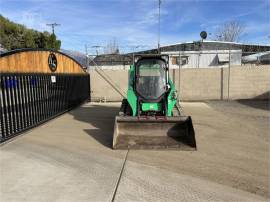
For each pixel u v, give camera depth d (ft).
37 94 31.24
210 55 69.72
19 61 29.19
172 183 15.87
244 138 25.70
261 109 43.06
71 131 28.96
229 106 47.03
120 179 16.42
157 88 27.14
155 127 24.07
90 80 56.75
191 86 55.01
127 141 23.21
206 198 14.10
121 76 56.24
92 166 18.52
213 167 18.37
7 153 21.33
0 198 14.26
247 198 14.14
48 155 20.84
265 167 18.39
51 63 38.45
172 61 70.08
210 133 27.66
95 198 14.16
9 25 121.08
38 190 15.10
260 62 74.64
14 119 26.07
